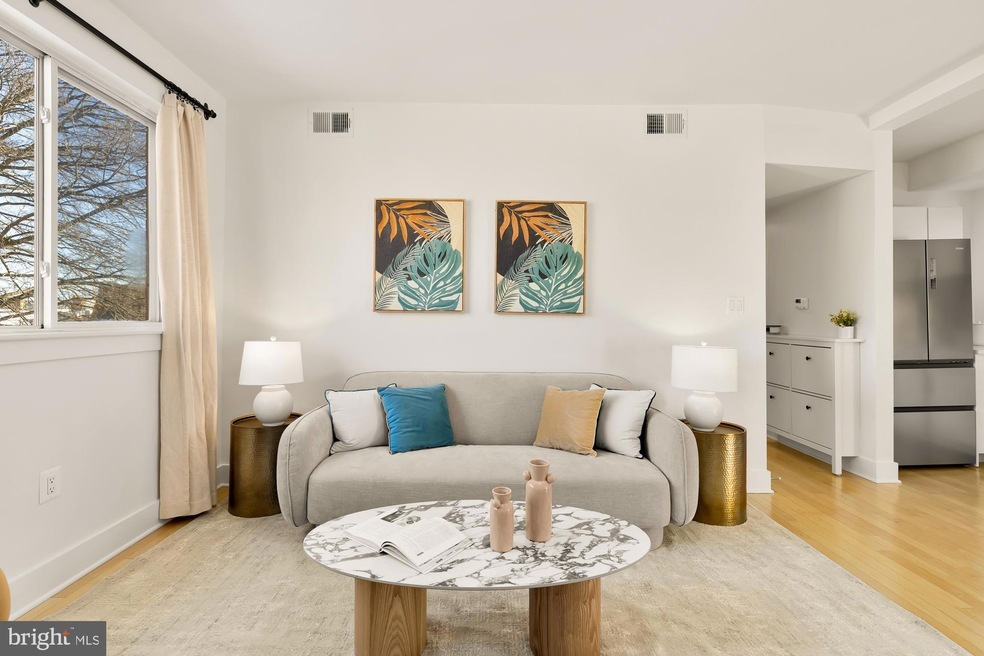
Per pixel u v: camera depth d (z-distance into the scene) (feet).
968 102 11.90
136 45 8.84
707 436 9.85
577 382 11.16
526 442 10.69
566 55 9.80
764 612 6.84
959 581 7.79
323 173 11.88
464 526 6.44
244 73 10.60
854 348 13.41
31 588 6.80
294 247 11.87
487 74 10.57
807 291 15.58
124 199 8.98
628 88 11.18
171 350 9.46
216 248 11.56
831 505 11.04
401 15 8.52
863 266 13.30
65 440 7.42
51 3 6.88
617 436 9.83
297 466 8.61
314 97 11.69
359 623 5.64
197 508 9.73
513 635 6.35
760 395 11.93
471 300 11.96
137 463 8.93
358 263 11.91
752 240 11.94
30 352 6.78
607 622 6.57
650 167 11.94
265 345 9.92
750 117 11.97
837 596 7.26
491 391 11.00
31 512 6.86
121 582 7.43
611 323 11.96
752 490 11.88
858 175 13.25
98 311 8.36
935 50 9.57
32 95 7.18
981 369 14.08
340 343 11.91
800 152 12.33
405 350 11.94
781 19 8.57
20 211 7.00
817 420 14.10
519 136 11.92
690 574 7.87
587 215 11.94
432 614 6.82
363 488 8.51
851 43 9.32
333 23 8.79
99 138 8.37
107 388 8.23
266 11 8.44
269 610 6.75
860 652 6.02
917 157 15.97
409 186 11.92
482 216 11.94
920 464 13.84
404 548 5.47
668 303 11.95
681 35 9.07
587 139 11.94
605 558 5.57
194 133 10.12
